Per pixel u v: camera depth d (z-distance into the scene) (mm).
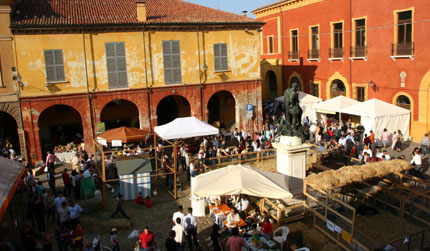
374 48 29547
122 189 18156
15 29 23109
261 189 13336
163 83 27328
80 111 25531
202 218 16156
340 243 12602
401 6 26906
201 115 28734
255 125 30594
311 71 37125
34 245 12109
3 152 23031
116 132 21766
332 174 14398
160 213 16922
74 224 14133
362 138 25547
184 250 13445
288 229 13211
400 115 26094
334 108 28031
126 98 26500
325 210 13344
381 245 11641
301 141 16484
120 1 28703
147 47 26531
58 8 25984
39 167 23594
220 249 12516
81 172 21094
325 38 34750
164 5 29594
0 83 23438
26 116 24156
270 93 45812
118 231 15281
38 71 24188
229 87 29266
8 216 12977
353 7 31141
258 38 29703
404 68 27125
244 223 14016
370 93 30391
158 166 23047
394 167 15430
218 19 28516
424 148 23484
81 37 24875
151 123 27406
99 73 25672
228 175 14047
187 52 27656
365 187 16281
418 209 14789
